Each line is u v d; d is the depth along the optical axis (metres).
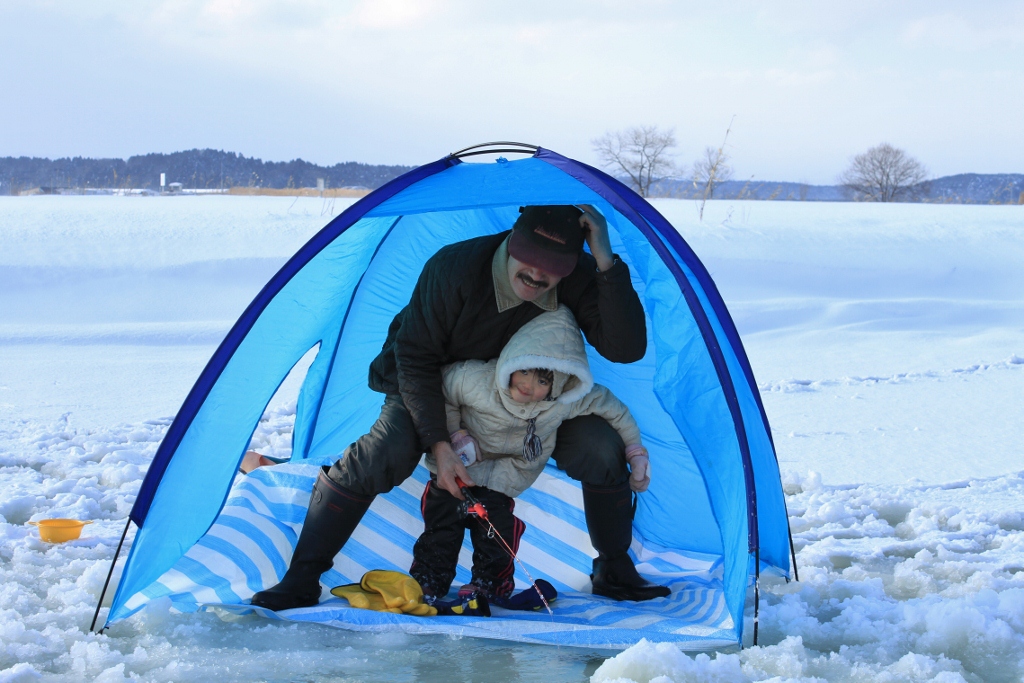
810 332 10.33
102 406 6.32
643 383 3.72
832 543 3.77
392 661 2.60
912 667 2.51
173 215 15.71
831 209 22.70
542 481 3.81
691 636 2.75
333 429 4.18
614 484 3.18
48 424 5.68
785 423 6.18
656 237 2.77
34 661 2.49
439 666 2.57
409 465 3.02
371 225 3.42
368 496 3.00
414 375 3.03
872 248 14.63
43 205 17.91
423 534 3.15
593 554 3.53
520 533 3.13
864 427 6.05
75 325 9.64
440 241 3.85
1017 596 2.96
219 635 2.74
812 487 4.66
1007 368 8.29
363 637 2.78
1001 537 3.82
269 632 2.77
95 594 2.99
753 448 3.07
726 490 3.00
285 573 3.15
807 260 13.52
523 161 3.21
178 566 3.08
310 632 2.79
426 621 2.84
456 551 3.14
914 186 55.16
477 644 2.74
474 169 3.17
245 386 3.04
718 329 3.04
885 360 8.80
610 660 2.48
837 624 2.88
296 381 7.64
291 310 3.26
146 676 2.42
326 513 3.00
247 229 14.04
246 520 3.33
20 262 11.42
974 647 2.69
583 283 3.15
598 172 2.91
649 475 3.21
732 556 2.93
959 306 11.57
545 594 3.15
